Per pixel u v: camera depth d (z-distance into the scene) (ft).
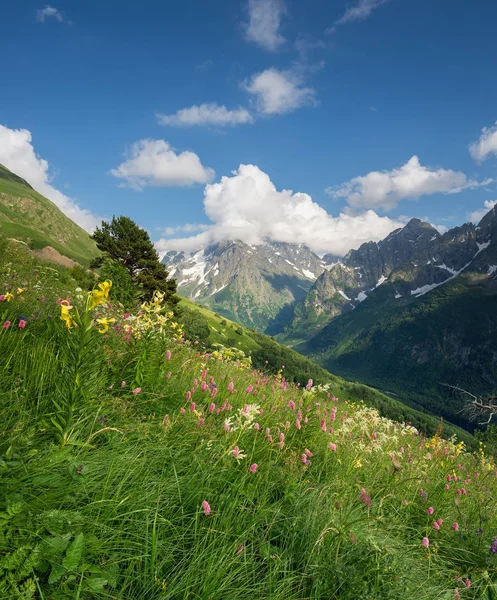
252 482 13.08
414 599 10.79
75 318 11.01
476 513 18.90
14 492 8.57
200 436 13.98
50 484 9.31
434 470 23.26
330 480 15.61
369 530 13.02
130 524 9.43
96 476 10.21
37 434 10.80
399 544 13.38
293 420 18.76
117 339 20.99
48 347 15.81
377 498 16.67
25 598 6.68
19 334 15.78
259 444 15.43
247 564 9.95
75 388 10.69
